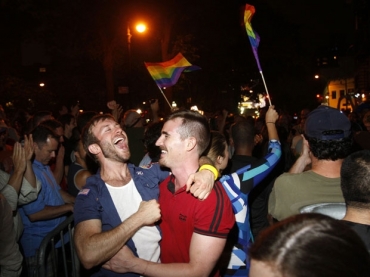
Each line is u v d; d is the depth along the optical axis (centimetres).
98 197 266
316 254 103
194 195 231
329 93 4472
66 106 1057
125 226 241
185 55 2433
